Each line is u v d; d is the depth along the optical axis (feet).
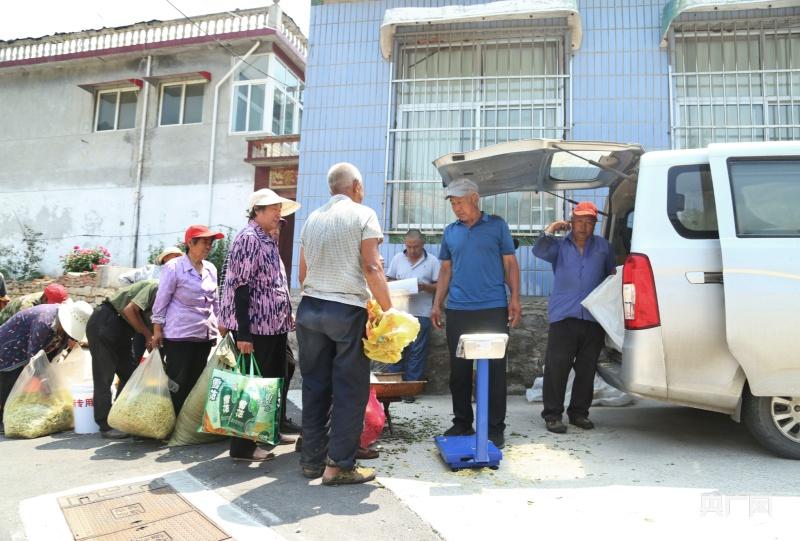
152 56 47.16
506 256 13.04
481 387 10.62
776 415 10.85
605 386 16.63
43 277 45.70
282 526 8.09
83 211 47.42
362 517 8.35
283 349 13.09
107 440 13.57
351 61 22.93
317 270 9.93
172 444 12.82
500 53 22.27
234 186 44.24
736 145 11.47
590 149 12.75
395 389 12.62
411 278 17.63
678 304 10.93
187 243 14.01
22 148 49.60
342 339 9.68
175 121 46.75
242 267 11.61
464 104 22.26
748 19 20.48
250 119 44.73
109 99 48.39
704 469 10.34
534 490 9.35
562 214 20.83
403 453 11.75
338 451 9.67
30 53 49.83
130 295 14.40
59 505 9.07
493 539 7.54
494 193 16.55
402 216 22.15
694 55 20.90
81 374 15.88
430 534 7.74
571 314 13.41
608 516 8.23
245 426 10.69
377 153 22.33
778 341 10.44
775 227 10.84
